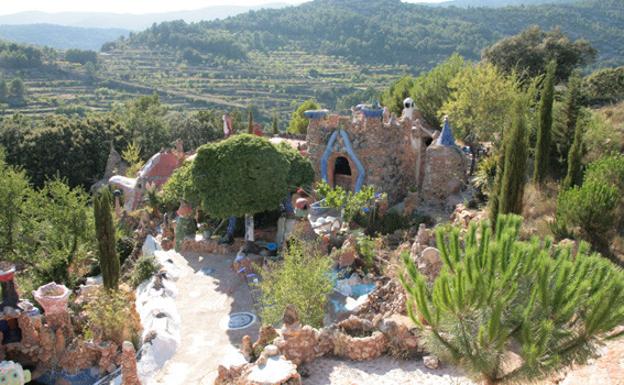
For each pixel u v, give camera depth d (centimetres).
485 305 1421
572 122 3647
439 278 1430
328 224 3750
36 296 2700
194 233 4172
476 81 4950
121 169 6981
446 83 5891
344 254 3084
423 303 1434
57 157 6894
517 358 1623
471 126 4984
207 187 3747
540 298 1373
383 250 3262
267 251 3719
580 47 7175
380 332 2086
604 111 4650
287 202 3912
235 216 3809
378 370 2005
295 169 4075
